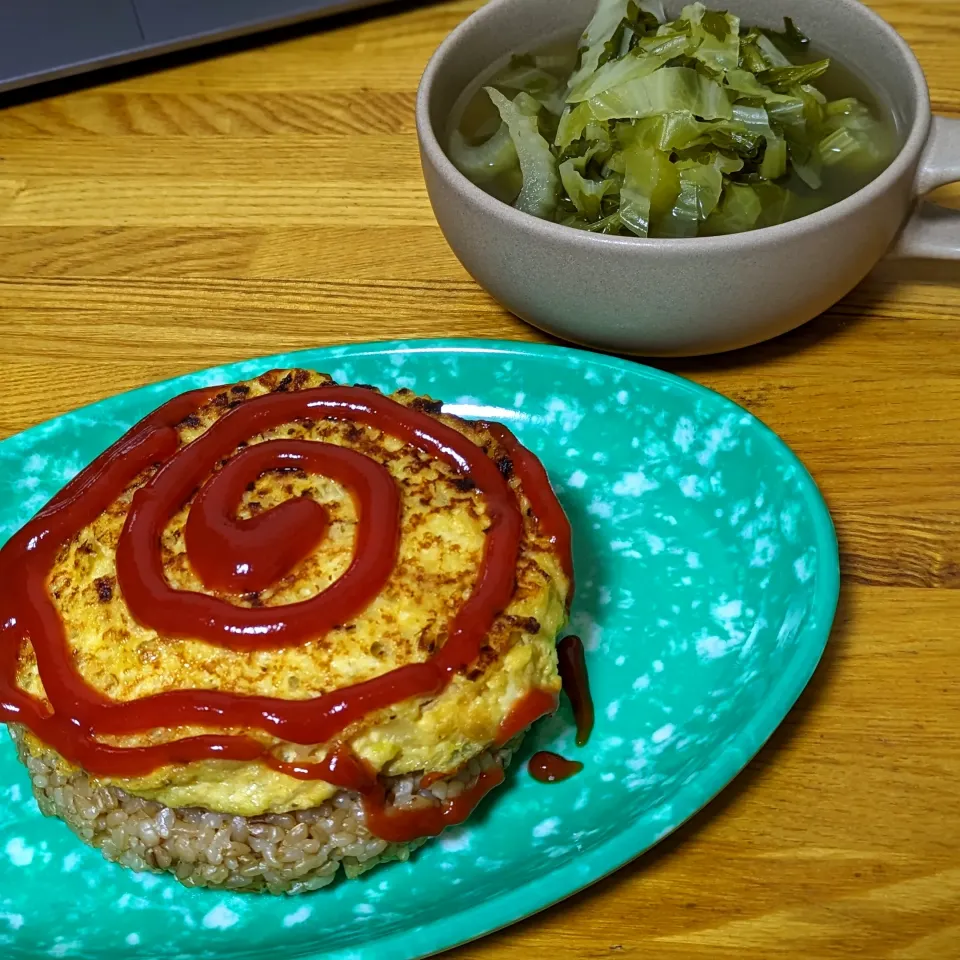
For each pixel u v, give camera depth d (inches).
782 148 14.2
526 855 10.8
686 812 10.0
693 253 12.7
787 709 10.5
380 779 10.6
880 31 14.7
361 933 10.2
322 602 10.4
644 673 12.0
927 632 12.1
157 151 19.1
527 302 14.1
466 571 10.8
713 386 14.7
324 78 20.4
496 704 10.5
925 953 9.9
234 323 16.1
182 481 11.3
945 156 13.3
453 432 11.8
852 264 13.4
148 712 10.1
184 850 10.6
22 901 10.9
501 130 14.8
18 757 11.6
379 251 17.0
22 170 19.0
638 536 13.1
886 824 10.7
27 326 16.3
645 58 14.3
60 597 11.0
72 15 20.7
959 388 14.4
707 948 10.1
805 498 12.1
